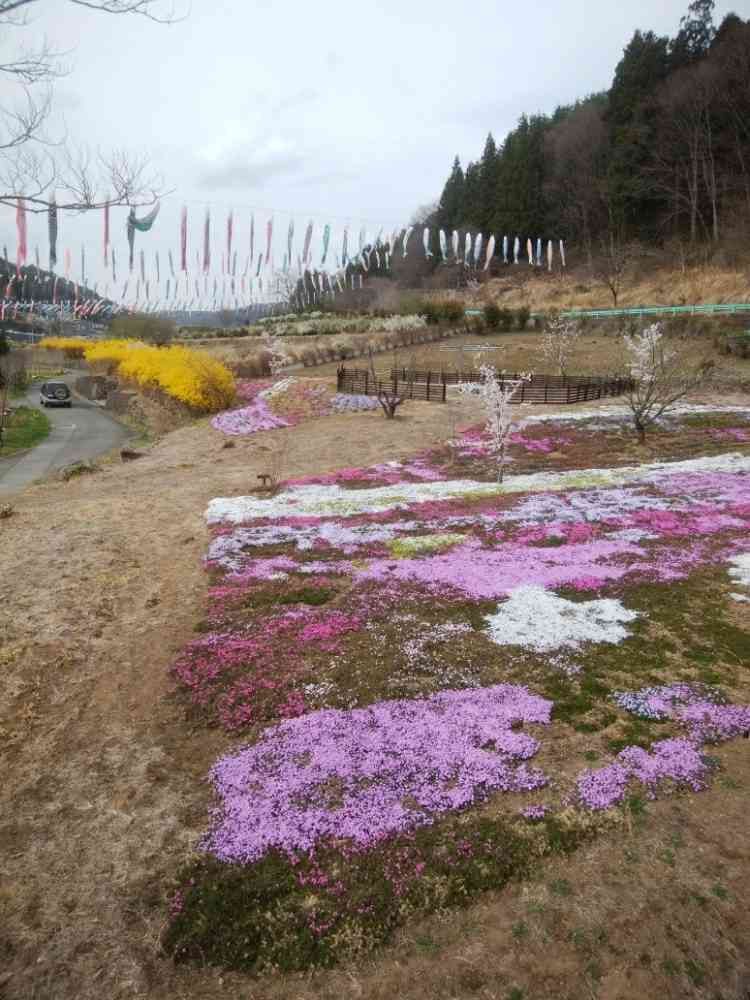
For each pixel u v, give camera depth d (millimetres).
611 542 14352
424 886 5625
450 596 11641
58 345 78750
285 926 5352
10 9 4555
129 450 28500
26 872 5977
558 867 5789
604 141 74688
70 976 5047
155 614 11305
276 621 10750
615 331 50500
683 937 5094
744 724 7691
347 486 20828
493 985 4824
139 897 5691
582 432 27375
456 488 19953
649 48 73938
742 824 6168
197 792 6953
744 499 17078
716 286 52125
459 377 40062
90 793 6992
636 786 6715
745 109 61250
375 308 78500
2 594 12102
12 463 28922
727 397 32625
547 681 8773
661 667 9039
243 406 40344
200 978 5027
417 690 8617
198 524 16656
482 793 6641
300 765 7152
